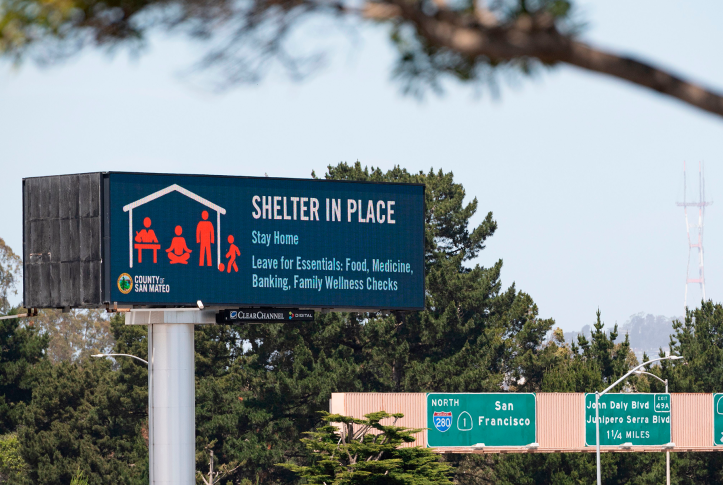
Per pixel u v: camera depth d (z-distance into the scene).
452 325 140.75
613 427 105.94
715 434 108.75
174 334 88.81
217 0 8.20
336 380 130.25
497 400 101.44
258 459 130.75
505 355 145.88
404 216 98.25
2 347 162.12
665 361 149.00
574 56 7.84
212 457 123.19
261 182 92.62
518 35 7.81
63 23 8.08
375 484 84.06
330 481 86.12
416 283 98.12
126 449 144.88
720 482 138.75
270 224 92.75
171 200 89.31
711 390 146.50
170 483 87.44
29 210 89.56
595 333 151.62
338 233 95.44
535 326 151.50
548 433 103.12
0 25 7.91
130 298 87.12
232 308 90.69
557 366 146.00
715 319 154.50
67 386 148.00
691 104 7.87
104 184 87.75
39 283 88.94
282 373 132.00
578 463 128.50
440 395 99.38
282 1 8.20
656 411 107.31
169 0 8.21
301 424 135.00
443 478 86.94
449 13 7.97
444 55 8.42
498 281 148.25
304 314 93.31
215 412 135.75
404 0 8.05
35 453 140.38
